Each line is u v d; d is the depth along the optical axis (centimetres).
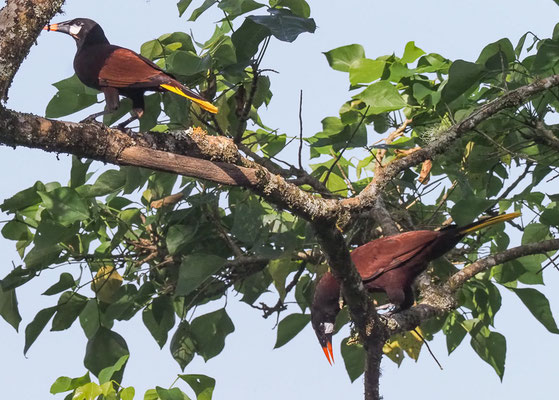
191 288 988
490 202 974
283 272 1040
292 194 723
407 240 1027
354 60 1112
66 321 1144
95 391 784
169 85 827
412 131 1210
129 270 1147
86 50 869
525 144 1136
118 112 1024
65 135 644
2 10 621
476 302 1145
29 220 1149
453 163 1143
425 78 1159
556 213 1084
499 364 1124
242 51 970
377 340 873
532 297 1107
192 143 728
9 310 1116
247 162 746
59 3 630
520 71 1049
